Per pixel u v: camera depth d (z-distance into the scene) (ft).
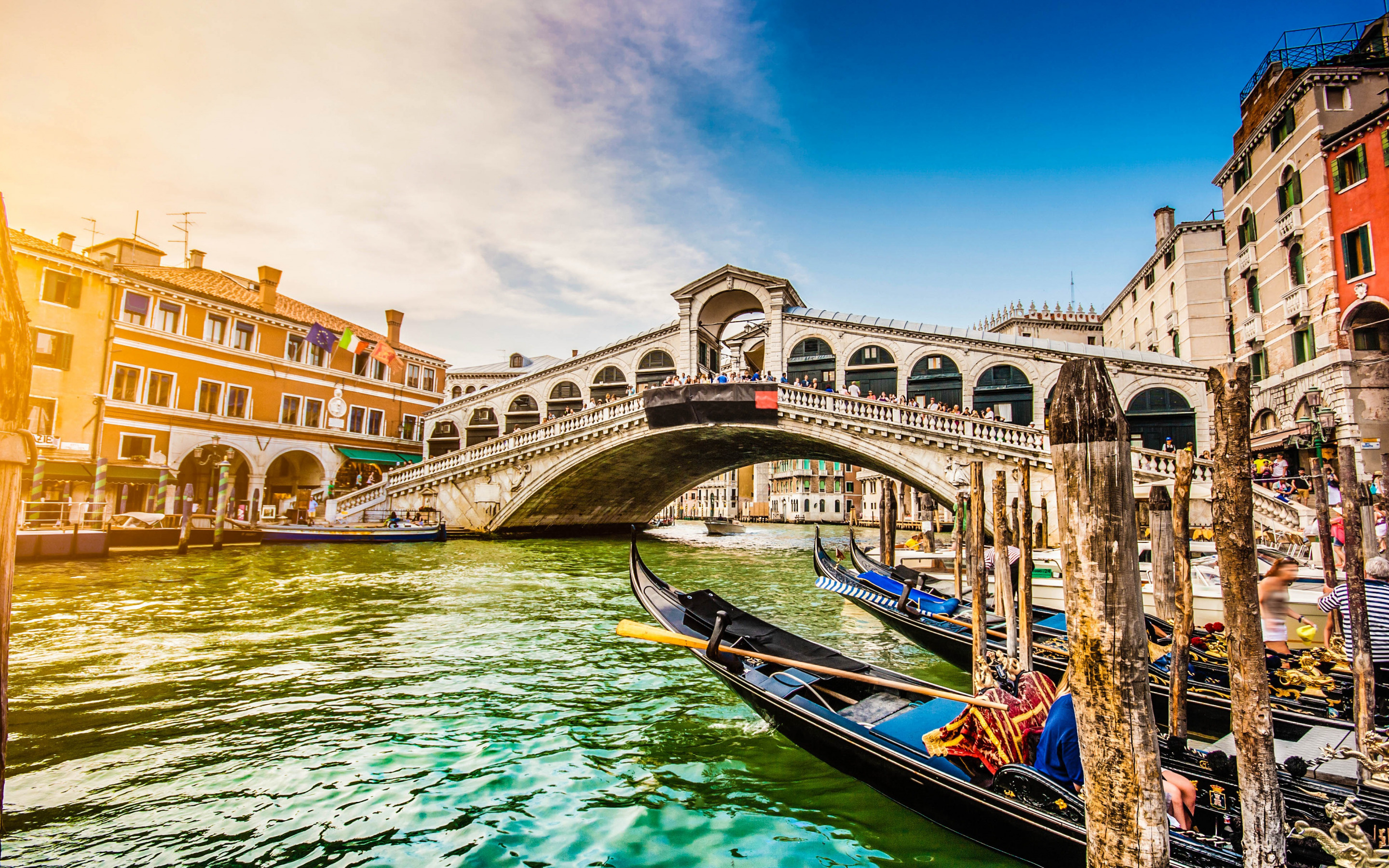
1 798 5.24
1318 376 52.90
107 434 71.67
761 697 17.92
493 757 18.12
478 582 48.57
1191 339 76.07
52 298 68.64
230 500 83.20
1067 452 8.23
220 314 83.66
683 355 96.53
